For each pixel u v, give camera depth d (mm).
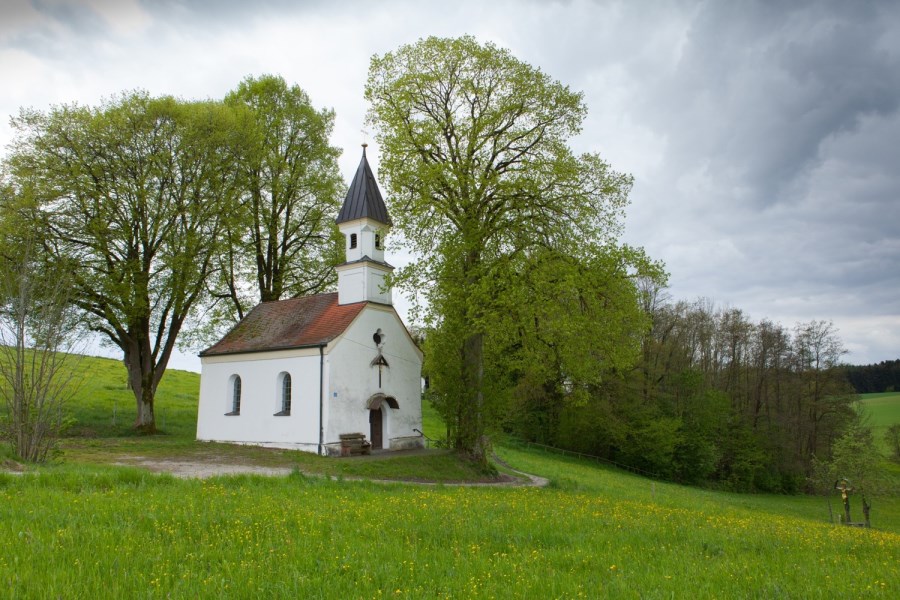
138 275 35656
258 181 42531
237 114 39406
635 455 56812
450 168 29891
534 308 27250
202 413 36875
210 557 8188
